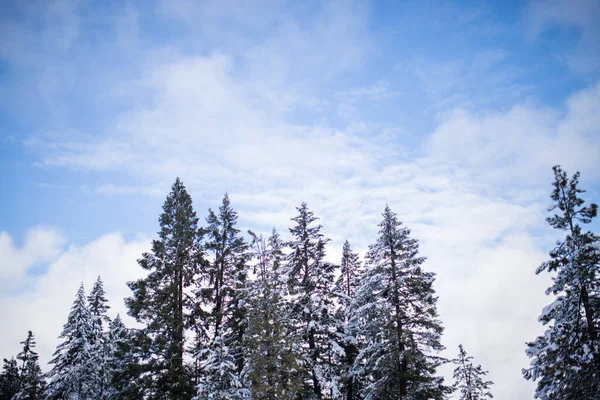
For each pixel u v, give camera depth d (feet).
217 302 86.58
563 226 58.90
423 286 79.00
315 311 86.94
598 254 53.57
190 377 74.90
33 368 137.69
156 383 73.10
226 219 95.04
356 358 81.82
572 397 54.60
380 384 76.23
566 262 57.41
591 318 55.21
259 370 69.56
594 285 55.88
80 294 122.62
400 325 78.59
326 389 85.25
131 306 77.61
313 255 93.61
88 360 113.70
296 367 71.77
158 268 80.94
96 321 122.93
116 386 74.95
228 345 85.30
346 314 93.30
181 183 91.40
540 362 58.13
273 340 70.54
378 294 84.02
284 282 84.58
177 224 84.94
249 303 76.43
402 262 80.89
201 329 81.71
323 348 86.94
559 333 56.18
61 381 111.04
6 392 133.18
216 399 67.67
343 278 110.11
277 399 67.82
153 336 76.89
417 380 75.77
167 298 79.92
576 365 55.01
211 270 88.12
